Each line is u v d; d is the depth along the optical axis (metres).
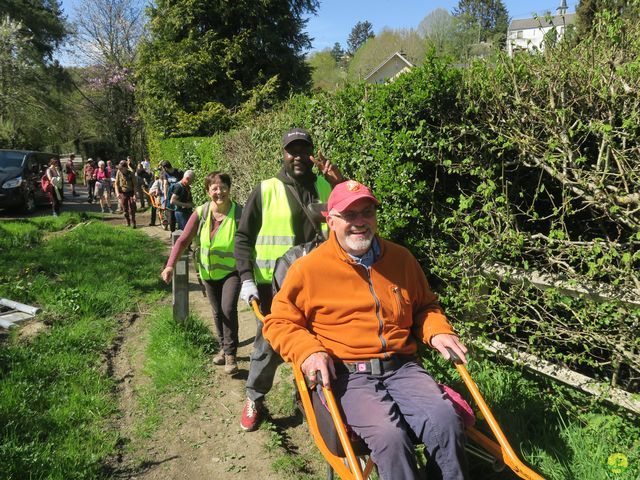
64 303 6.55
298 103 6.62
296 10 26.59
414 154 3.90
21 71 35.28
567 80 3.27
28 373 4.59
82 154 47.66
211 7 24.23
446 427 2.38
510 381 3.80
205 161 13.27
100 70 39.59
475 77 3.70
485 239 3.63
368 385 2.63
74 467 3.40
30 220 14.63
